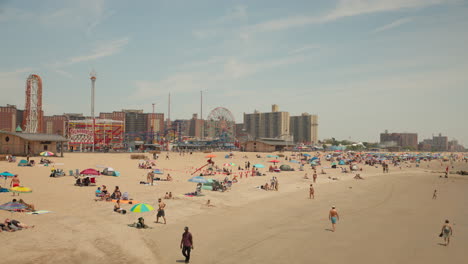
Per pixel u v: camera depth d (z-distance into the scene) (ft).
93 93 378.32
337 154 535.19
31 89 344.49
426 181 229.66
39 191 115.55
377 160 426.51
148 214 93.15
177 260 60.23
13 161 196.95
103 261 57.11
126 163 240.53
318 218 101.04
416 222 100.89
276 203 122.42
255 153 426.92
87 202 102.63
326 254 67.56
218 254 64.44
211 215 97.40
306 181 196.24
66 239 66.28
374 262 64.28
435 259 67.46
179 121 580.71
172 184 154.40
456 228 94.84
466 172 297.94
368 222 98.17
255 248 69.21
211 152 426.92
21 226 70.69
